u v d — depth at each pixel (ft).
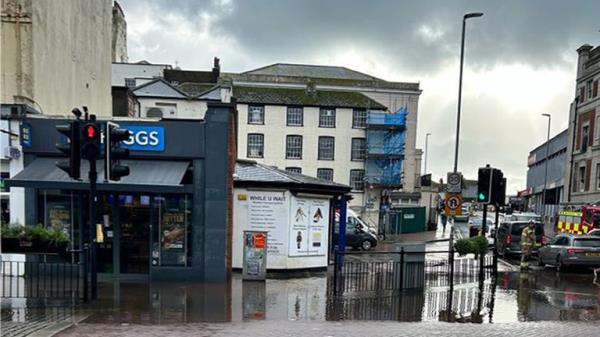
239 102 145.59
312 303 36.29
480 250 49.06
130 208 44.37
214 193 44.01
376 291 41.55
